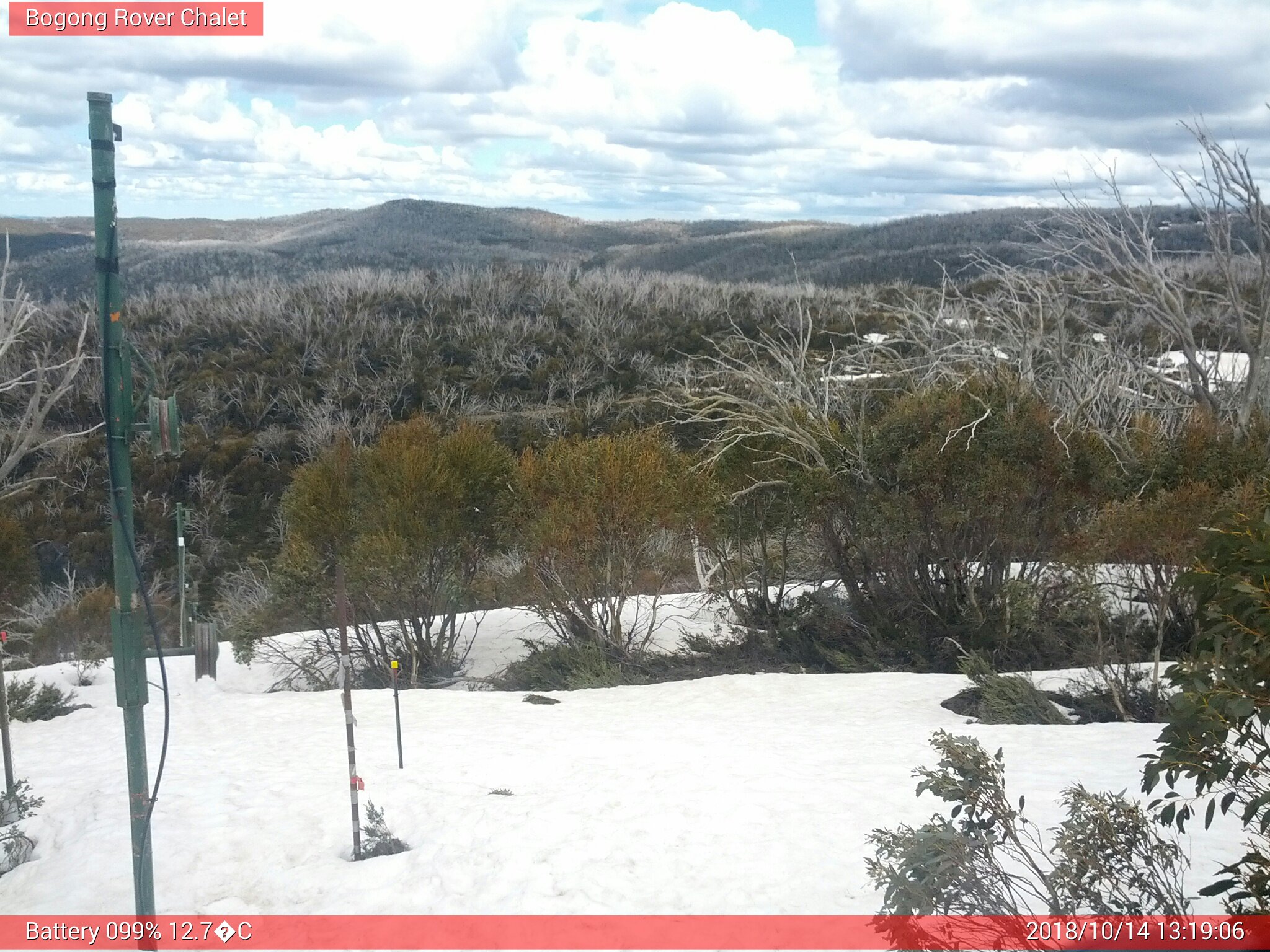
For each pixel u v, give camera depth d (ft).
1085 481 53.57
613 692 48.11
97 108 14.99
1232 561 13.16
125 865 22.97
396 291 235.20
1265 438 56.29
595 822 23.17
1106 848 15.38
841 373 72.54
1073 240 67.26
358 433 160.56
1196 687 13.02
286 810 26.43
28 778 33.09
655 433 63.72
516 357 195.42
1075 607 50.85
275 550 129.90
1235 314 67.67
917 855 14.60
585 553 57.82
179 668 60.34
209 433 160.86
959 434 53.78
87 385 146.82
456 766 30.71
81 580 119.34
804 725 36.76
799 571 64.39
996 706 36.73
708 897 18.92
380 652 62.34
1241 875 14.11
